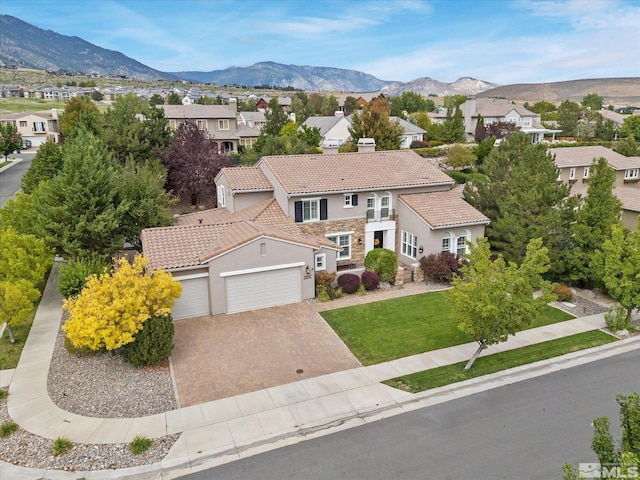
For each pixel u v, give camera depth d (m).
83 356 17.92
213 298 21.69
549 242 25.11
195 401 15.26
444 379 16.58
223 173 29.95
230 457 12.74
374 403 15.19
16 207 28.28
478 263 16.58
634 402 8.13
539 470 12.09
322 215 27.72
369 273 24.98
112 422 14.12
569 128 85.12
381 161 31.36
